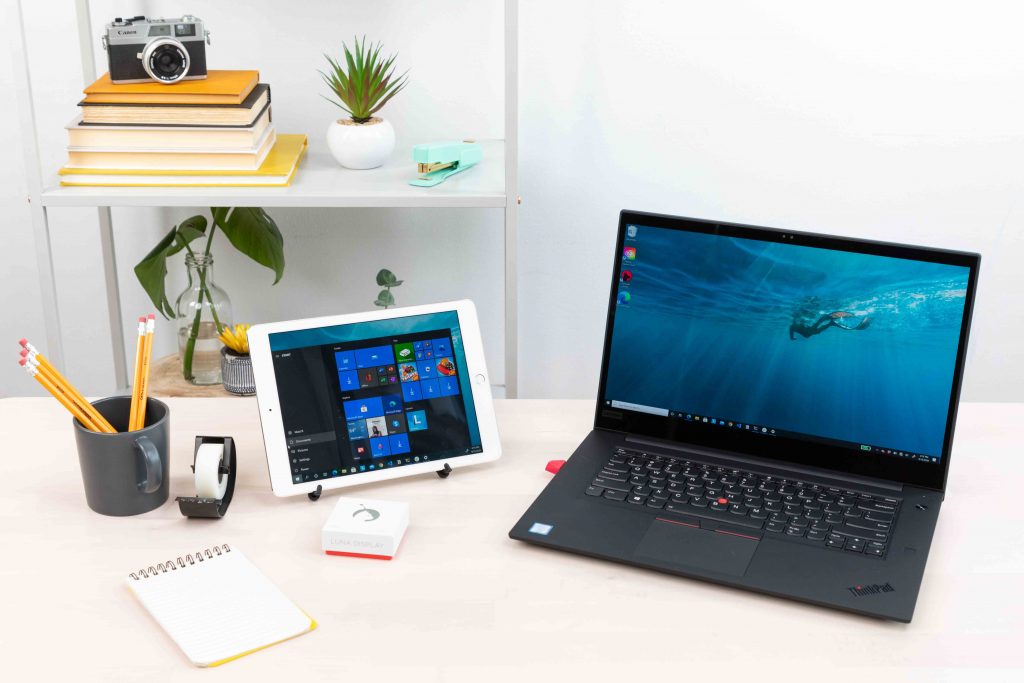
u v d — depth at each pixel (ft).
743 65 6.44
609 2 6.31
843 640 2.98
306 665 2.88
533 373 7.31
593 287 7.04
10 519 3.57
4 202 6.69
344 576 3.28
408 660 2.90
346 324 3.84
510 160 5.40
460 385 3.94
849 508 3.54
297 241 6.88
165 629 3.00
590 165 6.70
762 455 3.84
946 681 2.82
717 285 3.85
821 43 6.36
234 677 2.83
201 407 4.43
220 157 5.32
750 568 3.23
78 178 5.33
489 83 6.52
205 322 6.07
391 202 5.36
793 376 3.77
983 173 6.59
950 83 6.40
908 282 3.59
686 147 6.64
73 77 6.43
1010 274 6.81
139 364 3.61
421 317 3.92
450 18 6.36
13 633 3.00
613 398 4.06
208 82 5.45
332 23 6.35
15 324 7.00
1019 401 7.14
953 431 3.58
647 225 3.93
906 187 6.64
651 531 3.43
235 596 3.15
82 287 6.92
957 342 3.55
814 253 3.71
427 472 3.88
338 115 6.55
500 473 3.92
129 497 3.57
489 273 6.99
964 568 3.32
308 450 3.74
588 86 6.51
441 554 3.40
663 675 2.84
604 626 3.04
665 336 3.95
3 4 6.23
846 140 6.57
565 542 3.37
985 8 6.23
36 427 4.25
